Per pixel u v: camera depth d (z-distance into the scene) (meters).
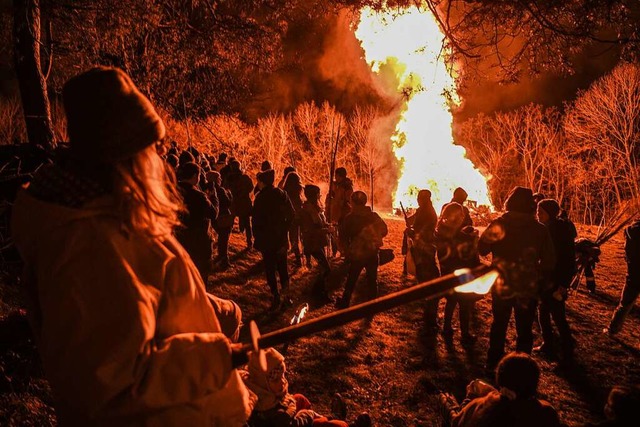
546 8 8.11
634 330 7.74
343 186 10.73
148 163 1.37
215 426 1.40
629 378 6.24
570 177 24.89
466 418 3.17
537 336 7.40
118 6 9.95
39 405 3.90
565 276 6.30
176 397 1.26
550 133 26.06
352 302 8.48
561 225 6.31
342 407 4.55
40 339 1.39
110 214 1.28
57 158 1.36
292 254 11.23
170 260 1.37
